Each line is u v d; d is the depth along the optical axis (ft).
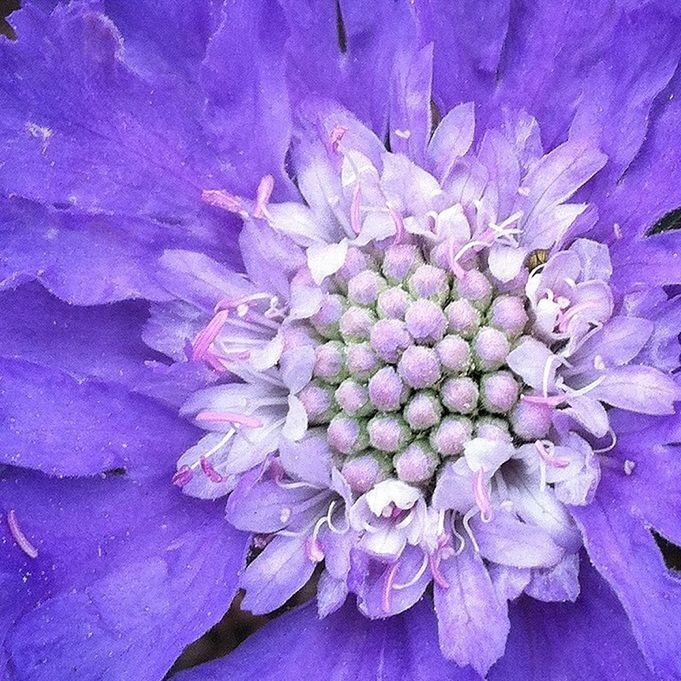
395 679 0.36
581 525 0.35
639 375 0.35
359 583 0.35
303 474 0.36
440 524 0.36
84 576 0.36
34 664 0.35
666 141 0.36
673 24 0.36
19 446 0.36
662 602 0.34
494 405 0.36
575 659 0.36
